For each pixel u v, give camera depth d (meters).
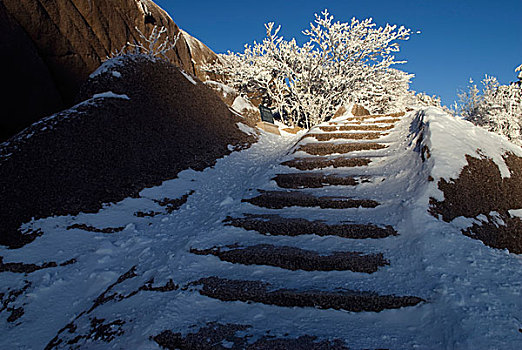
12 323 2.88
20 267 3.51
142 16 14.09
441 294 2.36
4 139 7.82
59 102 9.26
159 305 2.52
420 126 5.60
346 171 5.24
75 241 4.02
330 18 13.94
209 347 2.02
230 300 2.55
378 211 3.89
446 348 1.91
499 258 2.92
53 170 4.91
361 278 2.74
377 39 14.16
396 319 2.26
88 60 10.74
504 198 4.13
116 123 6.21
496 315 2.10
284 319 2.33
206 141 7.64
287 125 15.50
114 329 2.39
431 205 3.58
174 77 8.44
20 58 8.16
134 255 3.70
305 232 3.56
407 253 3.01
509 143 5.56
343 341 2.04
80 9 10.76
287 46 14.80
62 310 3.02
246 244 3.38
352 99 14.82
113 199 4.98
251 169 6.82
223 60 19.50
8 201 4.26
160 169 6.05
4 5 8.16
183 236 3.96
